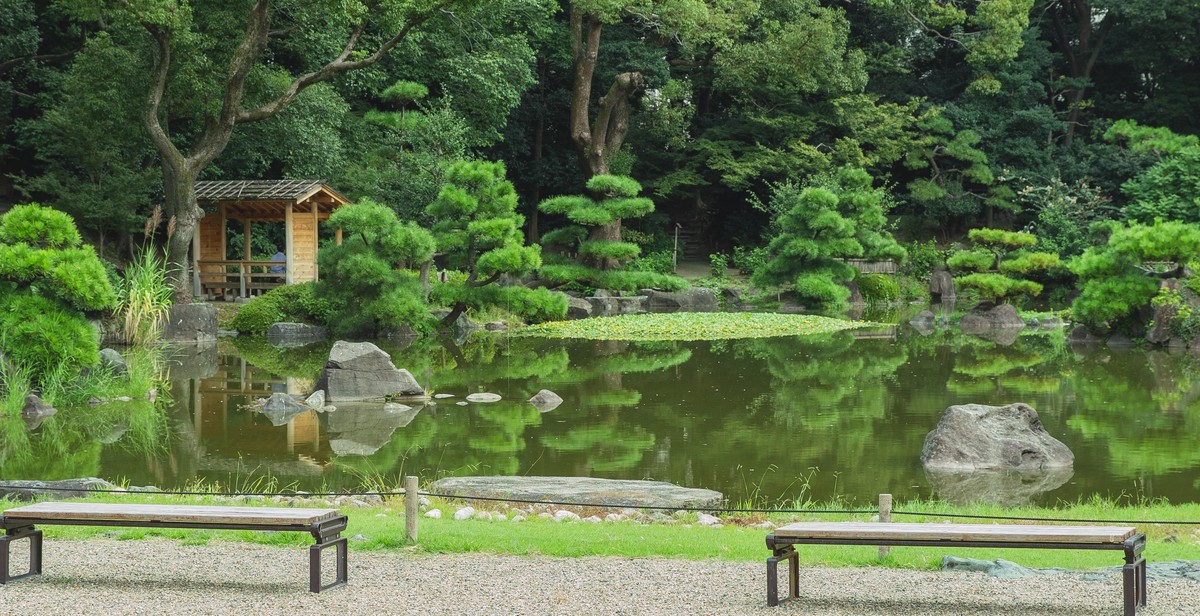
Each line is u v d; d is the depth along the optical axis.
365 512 10.12
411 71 41.50
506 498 10.98
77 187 31.11
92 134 30.17
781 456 13.92
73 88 30.02
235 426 16.20
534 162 48.47
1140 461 13.45
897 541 6.46
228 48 29.53
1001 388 19.70
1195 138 42.94
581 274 37.25
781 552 6.76
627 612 6.46
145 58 29.70
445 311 32.81
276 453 14.20
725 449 14.38
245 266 33.19
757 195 52.19
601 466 13.35
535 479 11.73
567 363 23.80
